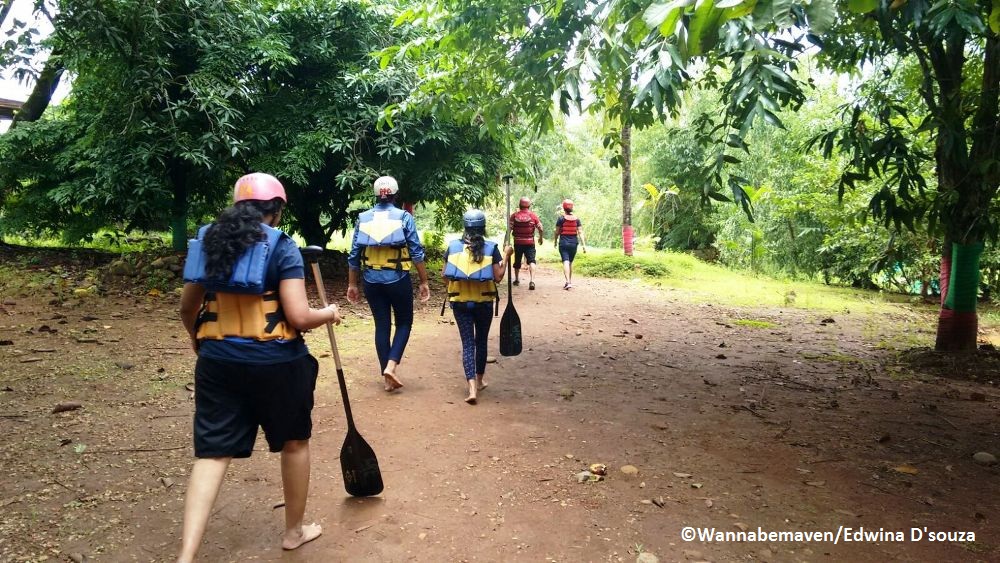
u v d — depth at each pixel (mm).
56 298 7883
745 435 4602
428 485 3633
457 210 13688
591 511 3350
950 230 7070
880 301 13438
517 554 2920
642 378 6195
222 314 2547
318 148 9516
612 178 28406
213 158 9250
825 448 4375
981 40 6590
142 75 8180
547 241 27984
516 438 4414
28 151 10133
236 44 8914
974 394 5695
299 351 2693
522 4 4816
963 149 5980
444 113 5883
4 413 4309
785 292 13742
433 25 5355
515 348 5602
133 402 4699
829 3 1829
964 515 3391
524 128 11789
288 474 2812
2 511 3086
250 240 2502
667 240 23156
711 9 1874
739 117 3143
